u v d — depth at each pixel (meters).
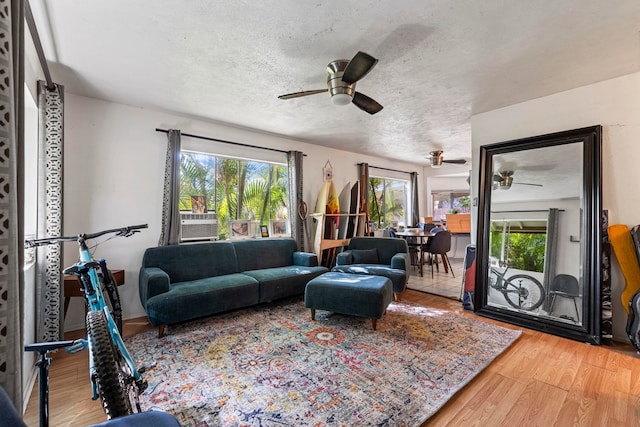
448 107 3.15
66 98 2.73
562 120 2.74
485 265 3.09
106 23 1.71
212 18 1.67
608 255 2.42
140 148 3.13
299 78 2.45
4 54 0.81
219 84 2.56
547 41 1.92
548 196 2.75
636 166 2.37
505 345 2.31
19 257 0.93
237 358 2.11
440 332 2.57
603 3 1.55
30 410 1.60
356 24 1.74
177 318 2.52
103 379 1.01
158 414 0.91
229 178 3.99
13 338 0.82
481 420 1.48
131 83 2.54
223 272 3.42
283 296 3.33
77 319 2.74
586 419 1.48
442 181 7.74
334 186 5.27
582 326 2.44
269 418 1.48
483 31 1.81
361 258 4.12
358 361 2.05
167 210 3.21
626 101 2.42
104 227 2.91
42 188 2.18
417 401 1.61
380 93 2.79
